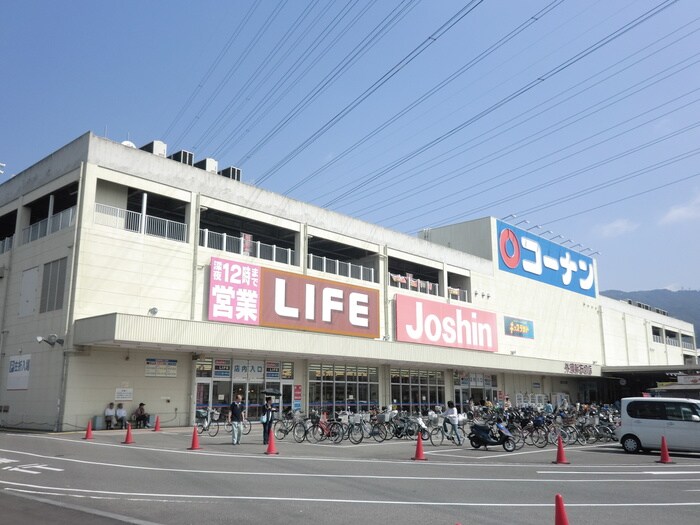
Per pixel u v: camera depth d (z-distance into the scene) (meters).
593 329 63.44
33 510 8.71
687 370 50.75
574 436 23.22
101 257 26.30
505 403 46.50
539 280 56.28
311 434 22.83
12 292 29.84
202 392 29.31
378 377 38.81
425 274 47.25
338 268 37.38
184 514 8.63
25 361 27.61
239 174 35.72
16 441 19.41
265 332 29.53
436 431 23.44
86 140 26.81
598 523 8.31
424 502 9.80
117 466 13.77
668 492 11.10
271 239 37.88
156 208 31.75
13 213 31.89
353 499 9.99
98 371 25.84
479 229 52.06
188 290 29.00
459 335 44.88
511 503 9.80
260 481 11.83
